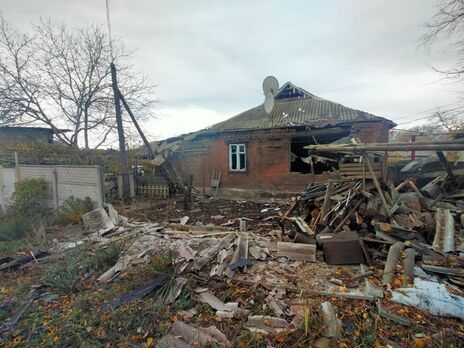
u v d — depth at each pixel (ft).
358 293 10.19
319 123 33.09
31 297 11.02
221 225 22.62
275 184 36.94
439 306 8.97
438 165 20.61
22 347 8.16
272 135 36.65
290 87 48.70
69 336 8.54
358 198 15.85
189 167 43.70
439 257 11.80
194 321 9.06
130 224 21.94
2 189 31.07
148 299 10.26
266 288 10.90
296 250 14.01
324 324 8.26
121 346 8.03
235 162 40.60
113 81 34.24
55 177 27.27
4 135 50.29
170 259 12.60
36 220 22.70
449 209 15.43
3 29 44.04
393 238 13.71
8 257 14.89
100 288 11.61
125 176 34.60
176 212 28.99
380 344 7.64
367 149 14.48
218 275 11.71
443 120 36.01
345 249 13.15
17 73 47.19
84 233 20.11
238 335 8.23
